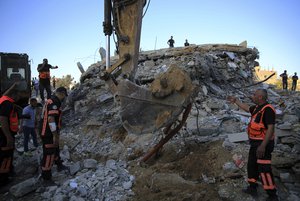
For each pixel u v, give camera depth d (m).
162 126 4.64
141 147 6.03
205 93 8.90
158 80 4.78
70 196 4.65
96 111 8.75
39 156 6.29
